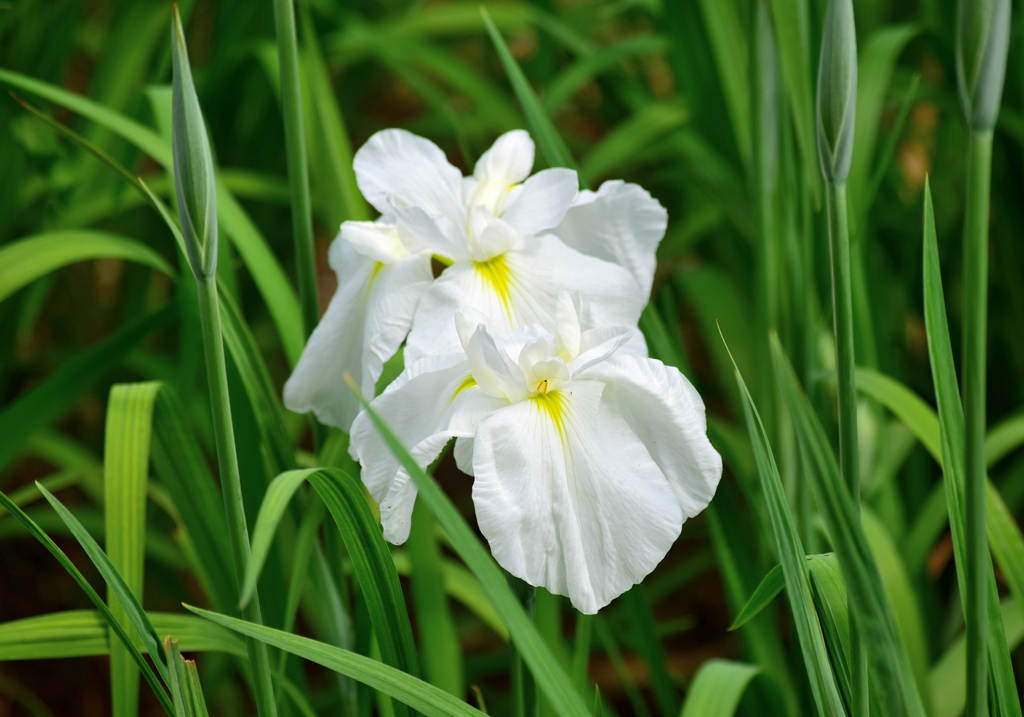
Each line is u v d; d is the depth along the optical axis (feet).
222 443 4.66
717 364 7.98
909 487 7.64
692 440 4.77
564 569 4.72
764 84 5.50
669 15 7.32
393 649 4.91
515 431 4.75
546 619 5.42
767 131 5.54
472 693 7.38
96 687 8.05
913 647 5.37
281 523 5.40
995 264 8.05
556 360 4.78
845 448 4.65
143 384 5.18
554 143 5.25
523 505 4.72
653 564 4.71
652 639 5.55
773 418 5.69
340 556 5.21
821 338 6.46
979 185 4.47
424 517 5.34
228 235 5.41
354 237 4.97
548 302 4.93
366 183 5.02
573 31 8.92
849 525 4.53
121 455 5.11
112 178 7.50
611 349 4.78
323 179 5.71
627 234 5.05
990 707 4.83
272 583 5.28
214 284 4.61
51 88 5.42
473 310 4.83
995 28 4.42
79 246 5.43
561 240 5.08
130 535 5.09
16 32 7.66
